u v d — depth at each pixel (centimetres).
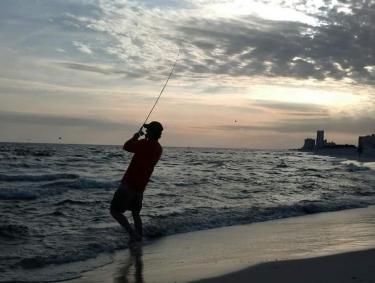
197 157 5391
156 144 695
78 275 495
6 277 482
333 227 851
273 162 4459
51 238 681
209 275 477
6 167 2408
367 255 555
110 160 3431
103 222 832
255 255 585
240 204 1152
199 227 838
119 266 537
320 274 466
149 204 1080
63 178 1817
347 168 3400
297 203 1195
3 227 722
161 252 620
